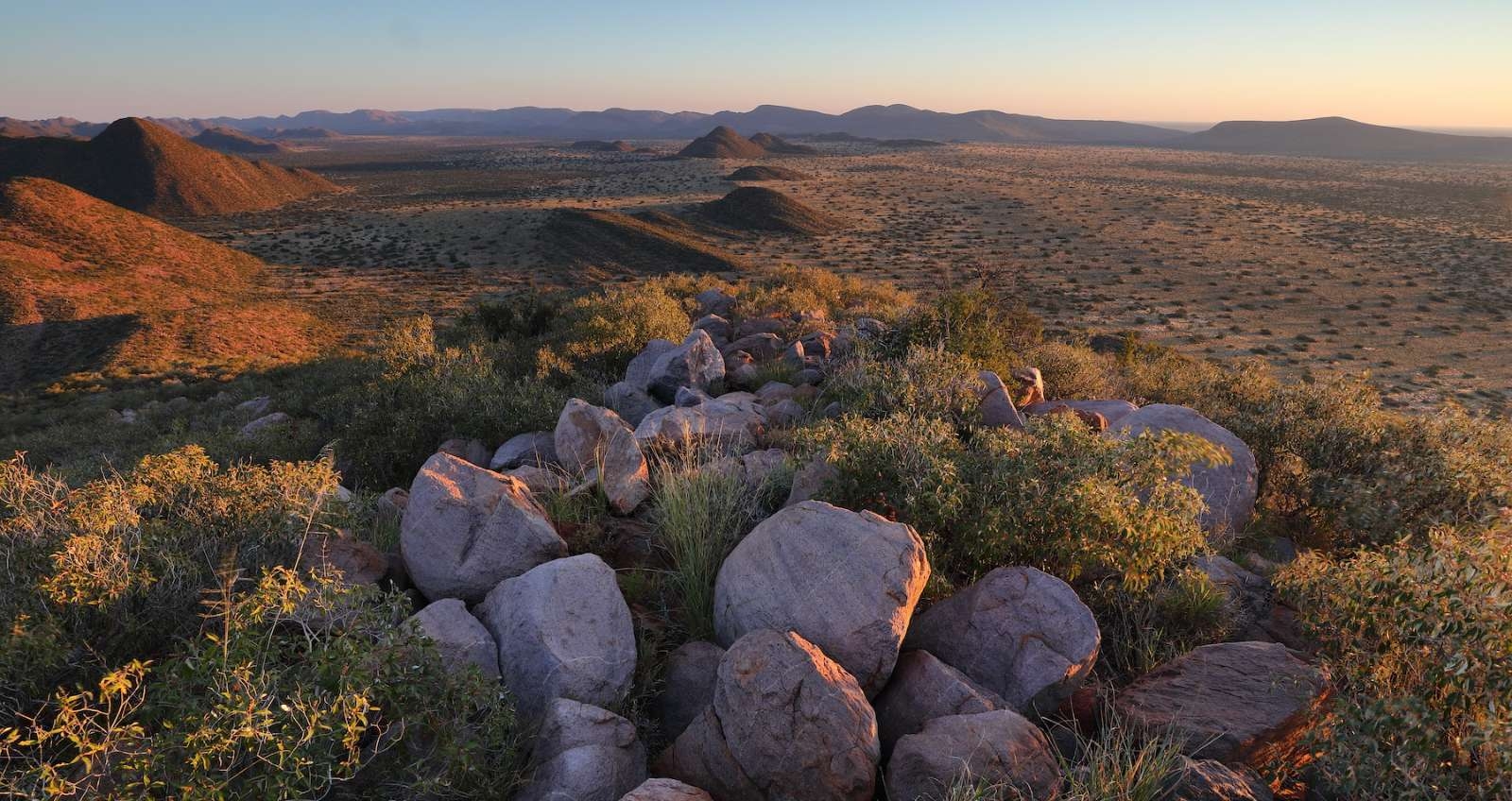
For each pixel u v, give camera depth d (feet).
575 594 13.91
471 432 32.55
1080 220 529.04
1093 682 14.43
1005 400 27.14
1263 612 16.98
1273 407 27.12
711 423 26.12
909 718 12.64
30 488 15.93
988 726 11.46
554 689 12.69
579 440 23.09
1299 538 23.38
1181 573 16.80
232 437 44.21
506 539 16.26
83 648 12.62
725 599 14.89
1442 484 21.39
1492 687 10.54
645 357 41.16
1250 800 10.71
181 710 10.21
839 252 419.95
